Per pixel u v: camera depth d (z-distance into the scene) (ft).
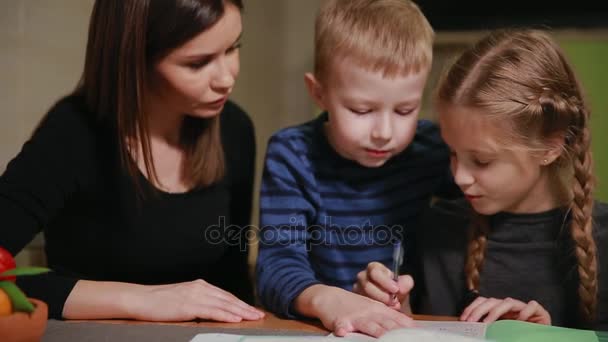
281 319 2.83
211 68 2.97
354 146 3.18
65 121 3.28
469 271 3.35
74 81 5.04
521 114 2.85
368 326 2.45
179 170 3.58
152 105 3.34
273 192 3.42
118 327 2.57
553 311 3.27
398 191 3.58
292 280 2.96
